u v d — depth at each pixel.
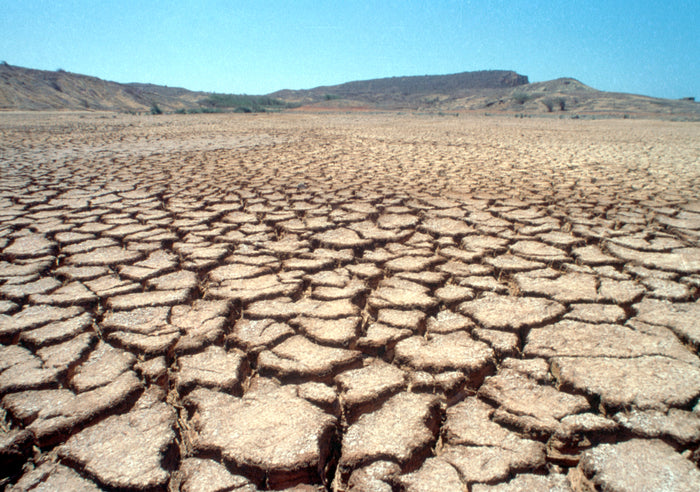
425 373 1.98
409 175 6.86
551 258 3.29
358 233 4.02
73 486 1.44
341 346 2.22
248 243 3.80
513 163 8.22
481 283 2.91
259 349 2.19
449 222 4.34
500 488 1.39
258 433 1.62
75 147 10.91
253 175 6.91
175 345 2.22
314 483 1.48
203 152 9.95
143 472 1.47
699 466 1.51
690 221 4.29
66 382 1.99
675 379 1.86
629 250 3.47
